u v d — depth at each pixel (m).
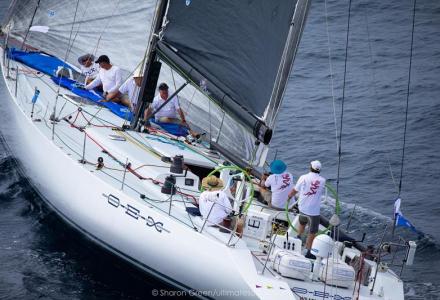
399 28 116.00
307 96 89.44
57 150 47.81
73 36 61.75
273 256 39.22
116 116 55.59
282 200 44.44
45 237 49.41
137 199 42.75
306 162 70.75
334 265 38.47
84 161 46.59
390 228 58.34
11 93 56.44
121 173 46.09
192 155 49.06
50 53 63.00
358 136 78.06
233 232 38.88
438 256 54.44
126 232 43.12
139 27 59.03
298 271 38.00
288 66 40.53
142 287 43.97
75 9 61.28
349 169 70.19
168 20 45.16
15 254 46.78
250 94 41.94
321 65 100.56
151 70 49.16
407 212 62.28
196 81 43.69
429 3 127.06
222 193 40.91
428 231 58.62
